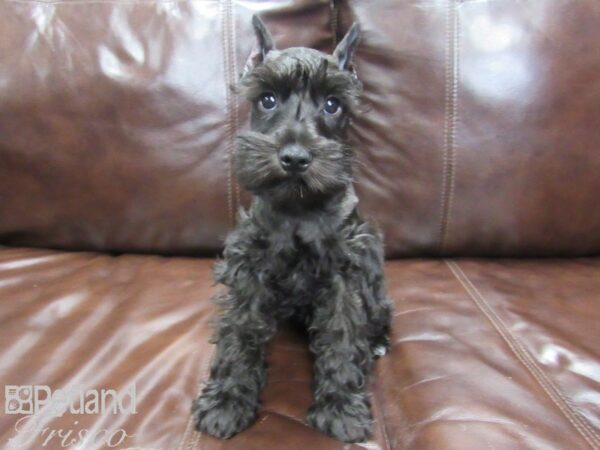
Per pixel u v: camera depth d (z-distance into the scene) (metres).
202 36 0.43
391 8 0.43
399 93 0.43
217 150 0.43
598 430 0.26
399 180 0.44
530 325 0.35
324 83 0.33
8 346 0.32
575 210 0.44
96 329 0.34
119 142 0.43
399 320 0.36
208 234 0.45
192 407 0.28
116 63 0.42
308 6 0.44
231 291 0.33
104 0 0.43
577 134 0.42
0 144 0.43
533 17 0.42
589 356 0.32
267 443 0.26
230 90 0.42
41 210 0.44
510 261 0.45
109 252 0.46
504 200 0.43
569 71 0.42
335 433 0.27
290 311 0.34
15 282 0.39
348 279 0.32
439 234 0.45
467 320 0.36
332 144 0.31
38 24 0.43
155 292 0.39
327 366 0.30
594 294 0.39
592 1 0.42
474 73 0.42
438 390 0.29
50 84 0.42
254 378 0.30
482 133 0.43
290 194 0.30
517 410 0.27
